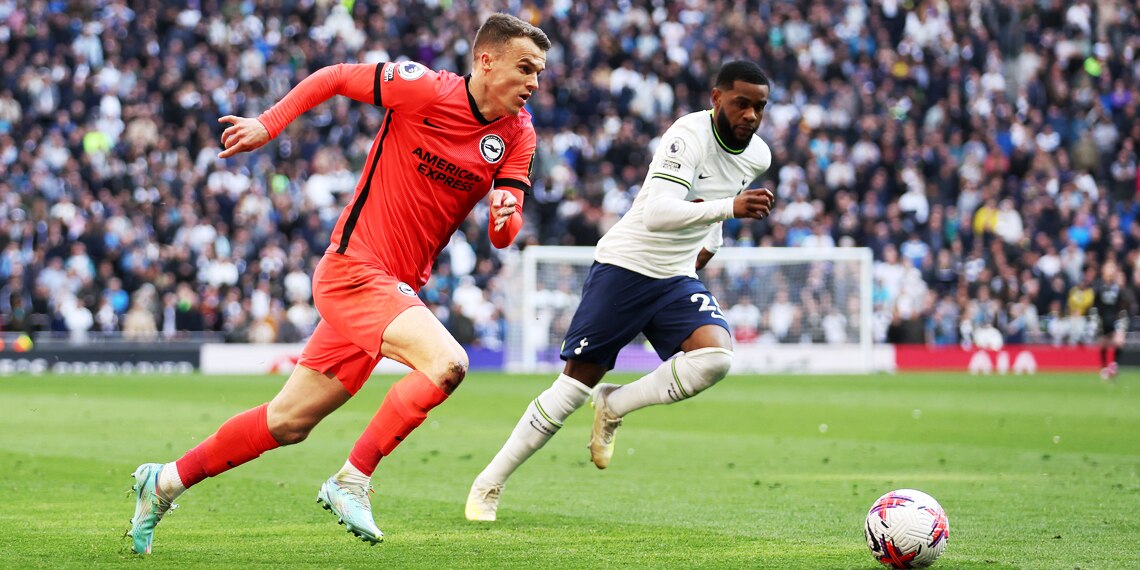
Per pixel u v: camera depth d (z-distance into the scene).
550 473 9.43
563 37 31.23
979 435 12.68
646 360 26.66
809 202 29.08
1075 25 33.06
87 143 27.14
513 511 7.43
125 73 28.33
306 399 5.86
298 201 27.23
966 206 29.20
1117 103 32.00
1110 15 33.25
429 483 8.80
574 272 26.64
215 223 26.30
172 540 6.30
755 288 27.05
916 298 27.59
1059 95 31.73
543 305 26.44
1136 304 28.22
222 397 17.70
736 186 7.34
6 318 24.83
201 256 25.89
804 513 7.33
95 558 5.77
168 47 29.58
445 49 30.17
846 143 30.70
